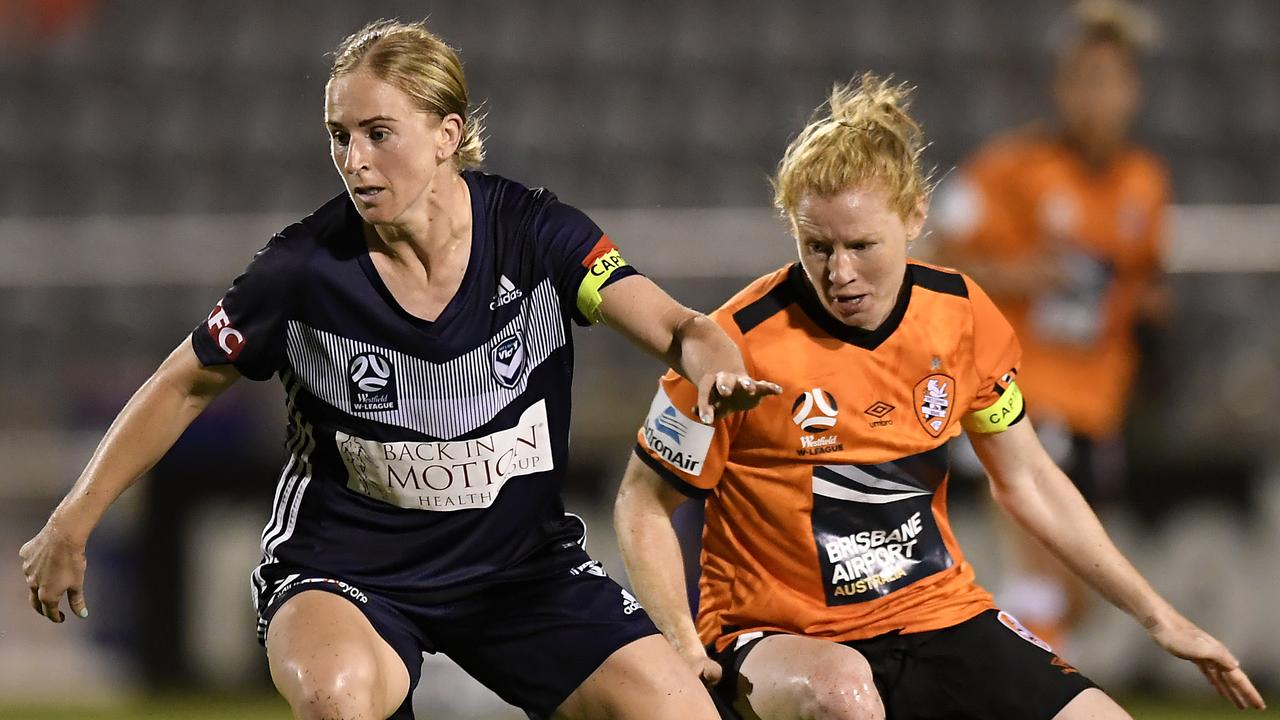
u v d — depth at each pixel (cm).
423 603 1178
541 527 1199
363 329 1138
